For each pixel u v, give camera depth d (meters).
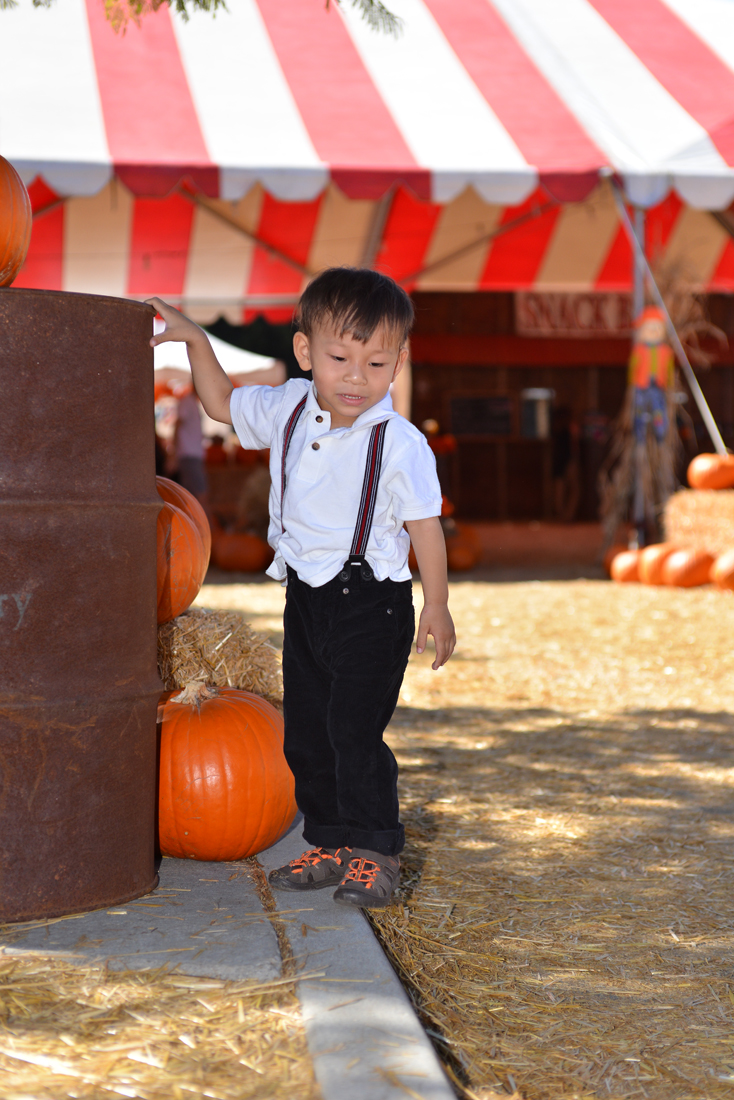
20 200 2.48
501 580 10.32
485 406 19.55
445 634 2.45
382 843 2.44
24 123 8.73
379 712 2.45
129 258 13.90
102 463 2.33
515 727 4.70
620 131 9.67
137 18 3.43
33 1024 1.86
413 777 3.87
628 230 9.61
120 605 2.37
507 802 3.58
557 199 9.14
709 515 9.54
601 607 8.34
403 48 10.45
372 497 2.41
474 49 10.52
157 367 15.36
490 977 2.26
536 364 18.80
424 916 2.56
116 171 8.41
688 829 3.32
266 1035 1.85
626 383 19.69
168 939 2.22
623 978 2.28
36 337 2.23
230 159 8.67
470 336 18.67
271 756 2.82
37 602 2.24
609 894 2.76
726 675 5.86
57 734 2.28
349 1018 1.89
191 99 9.38
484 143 9.31
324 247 13.73
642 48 10.75
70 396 2.27
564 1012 2.12
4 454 2.22
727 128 9.73
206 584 10.01
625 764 4.10
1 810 2.25
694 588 9.35
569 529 17.61
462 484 19.53
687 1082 1.88
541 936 2.48
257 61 10.01
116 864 2.41
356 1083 1.69
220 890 2.55
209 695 2.92
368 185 8.80
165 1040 1.82
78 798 2.32
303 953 2.17
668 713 4.99
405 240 13.73
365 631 2.43
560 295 18.17
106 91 9.32
